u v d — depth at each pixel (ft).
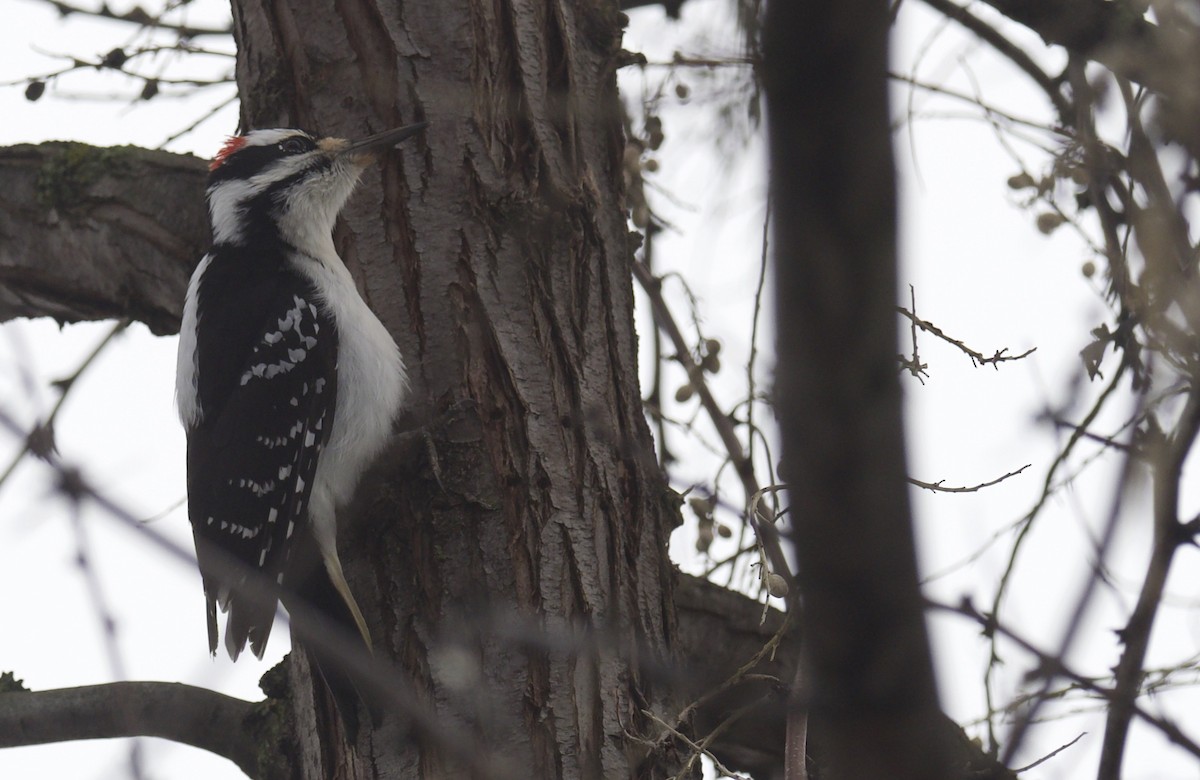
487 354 26.02
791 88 11.74
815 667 12.38
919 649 12.19
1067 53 30.94
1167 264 22.38
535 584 24.58
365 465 27.37
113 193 33.58
